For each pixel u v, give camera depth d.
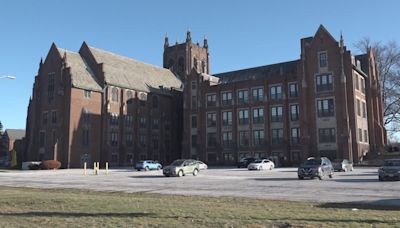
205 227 10.63
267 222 11.11
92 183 31.52
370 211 13.79
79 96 73.00
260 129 72.25
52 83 75.31
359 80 66.56
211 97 79.12
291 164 67.12
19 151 81.50
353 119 61.41
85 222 11.66
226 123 76.38
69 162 69.75
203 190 24.38
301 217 11.94
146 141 84.12
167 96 90.44
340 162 43.97
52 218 12.44
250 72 84.12
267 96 72.19
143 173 48.44
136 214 12.94
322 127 63.12
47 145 73.56
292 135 68.56
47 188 26.91
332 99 62.84
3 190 24.06
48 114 74.69
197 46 110.44
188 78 82.62
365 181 29.48
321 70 64.50
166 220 11.73
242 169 55.50
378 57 74.94
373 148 66.75
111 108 77.62
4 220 12.27
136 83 84.44
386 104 74.19
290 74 70.12
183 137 82.06
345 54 63.12
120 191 24.25
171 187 26.92
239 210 13.75
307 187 25.08
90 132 73.94
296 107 68.81
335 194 20.70
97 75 78.62
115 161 77.25
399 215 12.40
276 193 21.73
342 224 10.69
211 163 77.06
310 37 72.75
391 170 29.45
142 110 84.12
